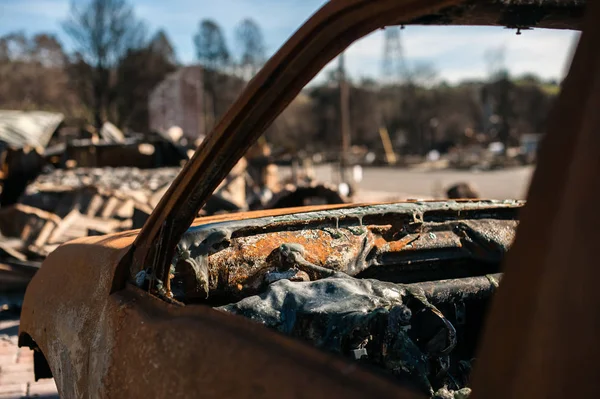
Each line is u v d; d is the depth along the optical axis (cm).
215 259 204
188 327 135
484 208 254
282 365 111
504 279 80
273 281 204
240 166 1166
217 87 6725
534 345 73
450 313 216
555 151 77
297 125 7644
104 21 4375
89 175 1280
